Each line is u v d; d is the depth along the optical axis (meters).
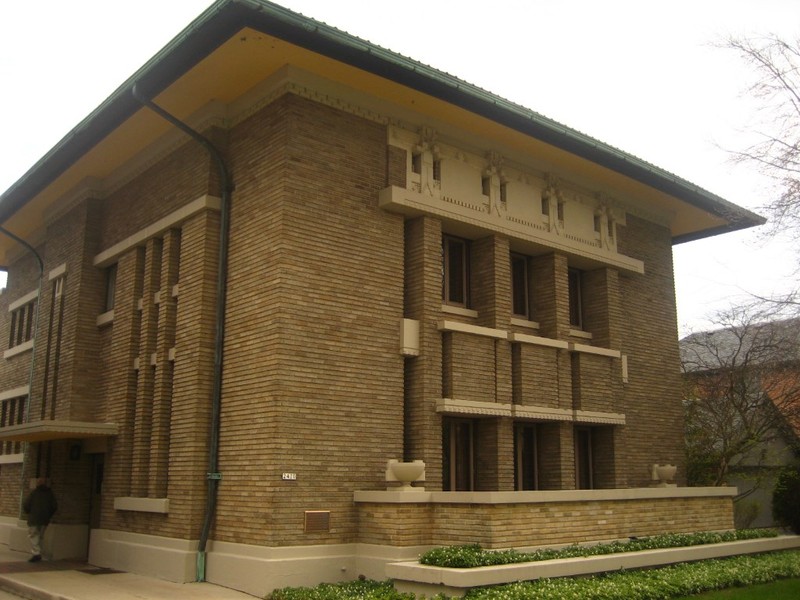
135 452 16.64
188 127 15.44
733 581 13.74
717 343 26.00
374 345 14.94
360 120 15.55
